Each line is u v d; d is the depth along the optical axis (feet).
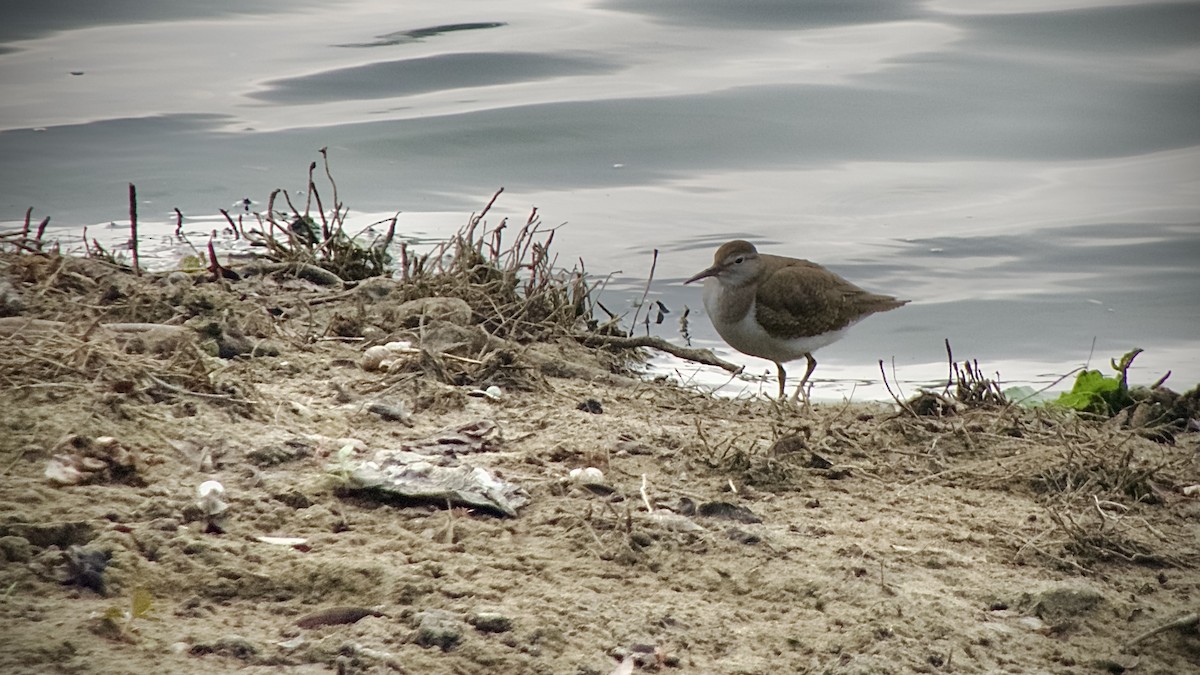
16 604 20.57
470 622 21.89
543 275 46.06
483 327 41.45
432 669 20.59
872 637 23.06
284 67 80.69
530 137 70.23
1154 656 23.82
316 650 20.61
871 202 63.82
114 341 31.73
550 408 34.04
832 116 74.43
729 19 91.20
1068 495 30.76
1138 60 83.05
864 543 27.07
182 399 29.01
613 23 90.12
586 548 25.23
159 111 72.18
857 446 33.55
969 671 22.54
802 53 84.38
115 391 28.40
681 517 26.86
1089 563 27.45
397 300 42.70
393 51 83.87
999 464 33.06
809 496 29.84
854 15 92.38
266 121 71.41
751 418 36.50
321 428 29.71
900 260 57.06
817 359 48.96
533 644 21.59
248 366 33.58
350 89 77.00
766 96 76.59
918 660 22.54
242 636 20.75
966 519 29.12
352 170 64.59
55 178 61.05
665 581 24.56
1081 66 82.23
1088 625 24.73
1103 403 41.96
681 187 65.05
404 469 26.96
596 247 56.59
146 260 49.55
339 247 49.24
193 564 22.50
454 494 26.35
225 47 85.10
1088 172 68.13
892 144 71.10
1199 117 74.43
